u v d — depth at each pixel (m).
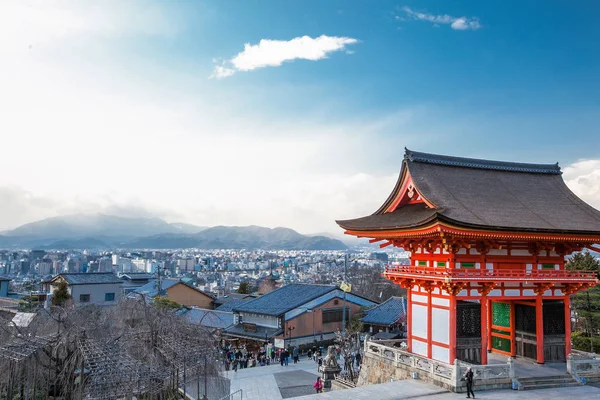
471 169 42.56
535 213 38.06
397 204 42.47
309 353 69.81
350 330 68.62
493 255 37.03
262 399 45.53
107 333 36.09
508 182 42.38
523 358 39.47
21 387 34.09
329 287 83.75
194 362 35.78
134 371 29.72
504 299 37.06
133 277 140.62
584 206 41.06
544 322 38.72
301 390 49.12
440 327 36.38
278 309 75.81
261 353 68.50
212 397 39.72
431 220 31.62
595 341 50.34
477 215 35.12
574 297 57.34
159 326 37.81
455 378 31.80
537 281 35.97
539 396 30.81
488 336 43.28
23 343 32.59
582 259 66.56
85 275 94.25
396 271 40.06
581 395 31.12
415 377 35.38
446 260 35.84
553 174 44.78
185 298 113.12
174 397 34.66
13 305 79.81
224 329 75.81
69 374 32.00
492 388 32.50
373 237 40.56
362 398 30.78
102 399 27.77
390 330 77.00
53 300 74.25
